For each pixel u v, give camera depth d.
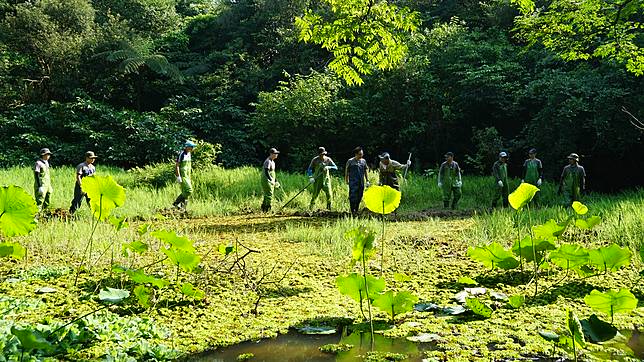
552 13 11.50
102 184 3.90
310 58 21.67
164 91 22.50
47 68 21.95
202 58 24.16
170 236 3.65
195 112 20.11
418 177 14.57
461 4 21.73
